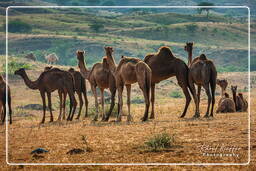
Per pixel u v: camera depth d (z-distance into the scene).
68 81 56.88
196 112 50.84
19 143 37.38
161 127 41.28
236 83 139.38
